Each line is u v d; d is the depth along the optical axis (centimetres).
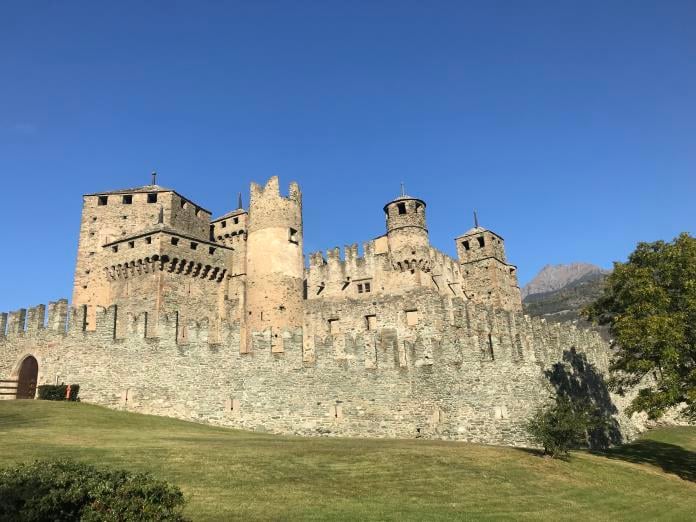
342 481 2350
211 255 6238
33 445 2680
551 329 4928
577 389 4722
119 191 6594
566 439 3219
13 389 4794
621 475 3173
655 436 5384
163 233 5784
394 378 4069
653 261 3909
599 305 4200
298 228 6372
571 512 2383
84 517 1238
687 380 3497
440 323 4197
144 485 1355
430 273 6606
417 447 3106
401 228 6569
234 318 6209
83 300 6175
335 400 4100
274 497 2055
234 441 3131
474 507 2219
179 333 4562
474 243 7569
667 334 3419
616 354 4072
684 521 2584
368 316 6191
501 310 4516
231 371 4281
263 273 6066
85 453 2511
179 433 3494
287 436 3825
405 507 2102
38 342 4806
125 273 5941
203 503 1922
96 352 4534
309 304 6619
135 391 4347
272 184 6366
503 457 3025
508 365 4103
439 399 3956
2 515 1209
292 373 4209
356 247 7062
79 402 4306
